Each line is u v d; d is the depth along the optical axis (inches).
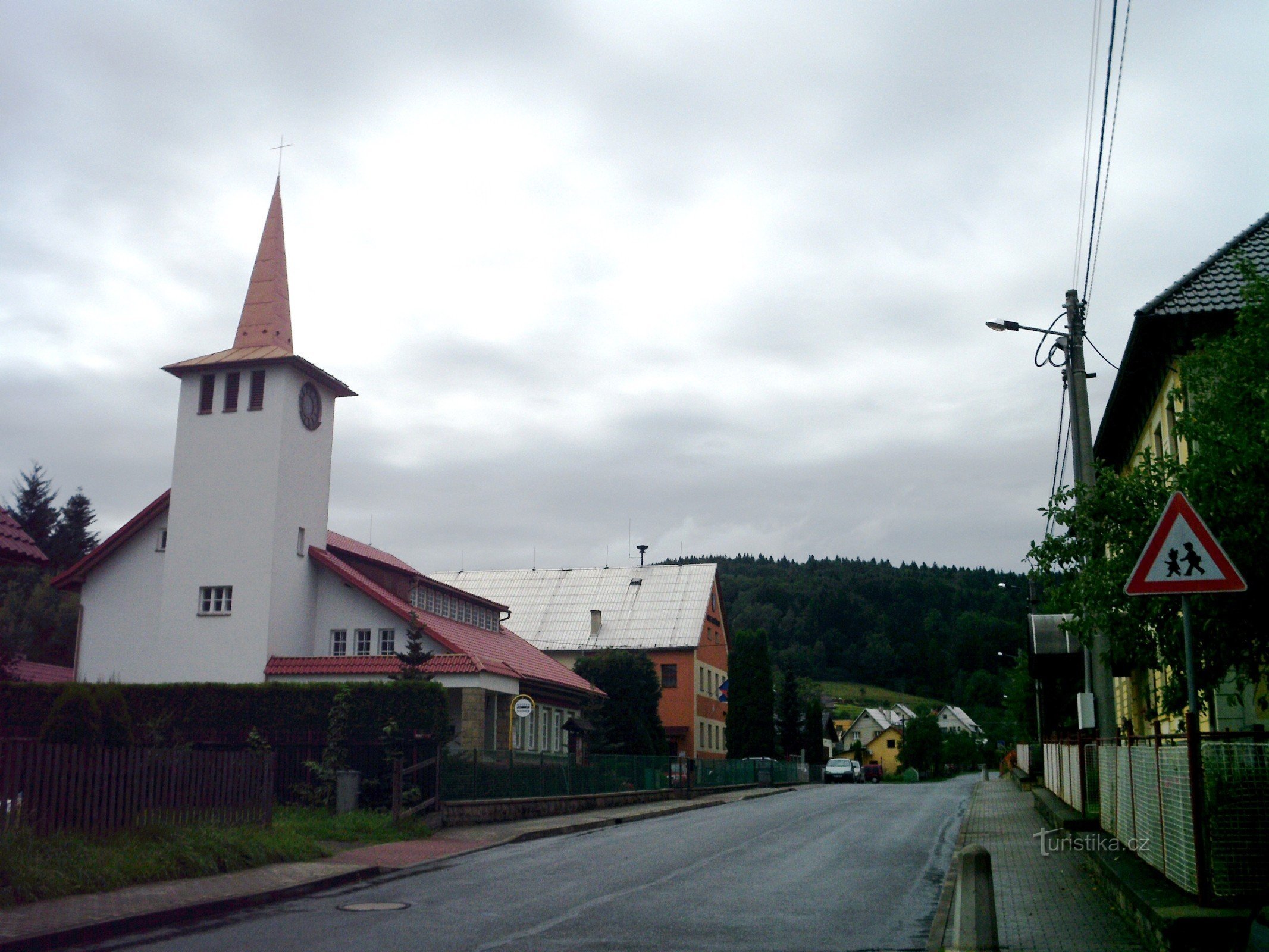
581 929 404.5
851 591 6771.7
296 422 1274.6
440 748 876.6
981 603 6865.2
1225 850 332.5
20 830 480.4
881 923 416.8
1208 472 392.8
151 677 1218.6
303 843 632.4
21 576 2156.7
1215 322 717.3
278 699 1015.0
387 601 1256.8
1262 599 404.5
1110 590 435.8
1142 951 342.6
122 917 407.5
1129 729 746.2
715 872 583.2
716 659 2586.1
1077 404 666.8
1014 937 367.2
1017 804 1122.0
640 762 1391.5
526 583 2605.8
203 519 1242.6
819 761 3284.9
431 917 435.2
